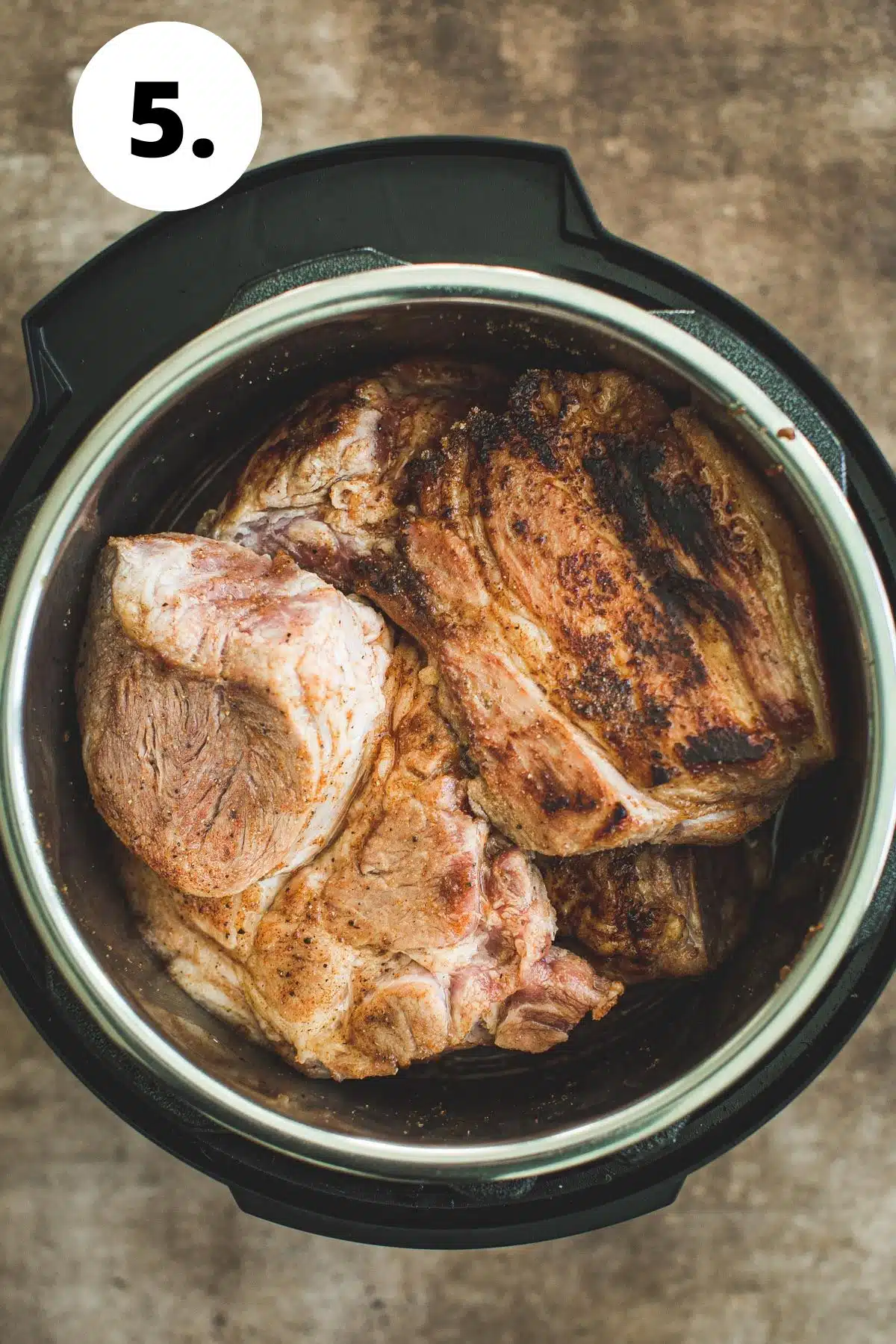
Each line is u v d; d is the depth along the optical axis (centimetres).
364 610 55
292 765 52
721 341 54
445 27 66
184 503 59
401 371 57
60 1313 66
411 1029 54
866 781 52
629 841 54
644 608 53
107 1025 53
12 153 66
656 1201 56
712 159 67
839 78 67
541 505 53
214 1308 66
